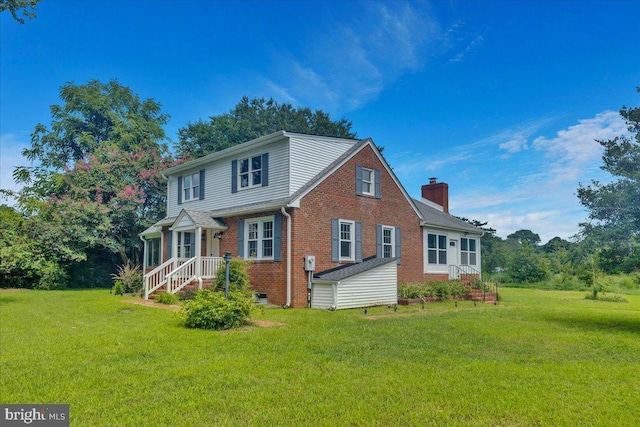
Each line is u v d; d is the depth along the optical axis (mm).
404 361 6609
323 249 15625
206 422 4195
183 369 6020
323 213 15789
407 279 19328
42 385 5320
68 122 30875
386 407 4602
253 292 14914
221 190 18719
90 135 29984
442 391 5121
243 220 16609
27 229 20938
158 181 28703
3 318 11047
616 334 9336
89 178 26188
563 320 11602
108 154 27609
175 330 9070
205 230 18609
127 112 33375
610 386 5406
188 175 21062
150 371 5945
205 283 15852
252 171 17391
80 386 5285
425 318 11789
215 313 9250
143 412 4453
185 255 19594
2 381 5461
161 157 29969
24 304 14531
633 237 9922
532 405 4684
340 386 5301
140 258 28797
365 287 15102
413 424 4180
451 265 22531
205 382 5461
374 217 17969
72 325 9828
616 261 10242
